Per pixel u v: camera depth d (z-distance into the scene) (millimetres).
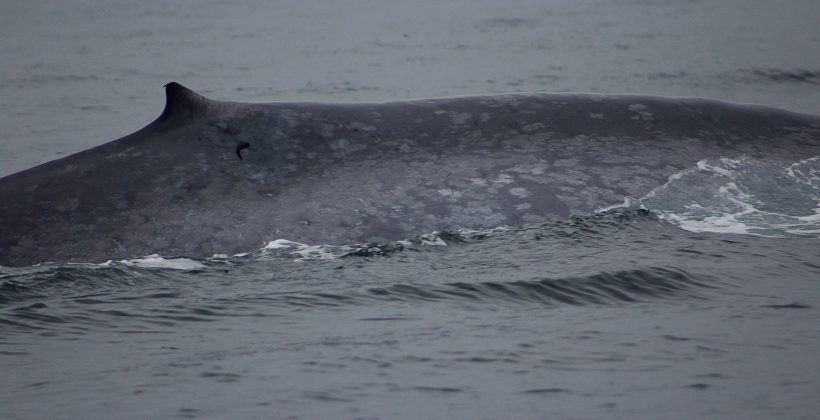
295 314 33812
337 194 41281
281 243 39812
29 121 97250
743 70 129000
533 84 119188
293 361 28672
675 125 45562
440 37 174500
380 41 171125
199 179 41188
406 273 37906
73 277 37344
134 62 149500
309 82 124375
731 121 46406
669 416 24234
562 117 45094
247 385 26766
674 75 126125
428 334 31250
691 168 43969
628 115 45625
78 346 30828
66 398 26016
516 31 180500
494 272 37750
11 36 189750
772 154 45219
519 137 44094
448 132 43906
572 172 43062
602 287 36344
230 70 138250
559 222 41406
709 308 34000
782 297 35219
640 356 28672
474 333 31250
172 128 43000
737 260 39000
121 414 24875
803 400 24984
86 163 41719
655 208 42469
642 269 37438
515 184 42281
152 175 41125
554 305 34812
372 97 111562
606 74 126875
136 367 28469
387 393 26125
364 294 35750
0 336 31891
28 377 27875
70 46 172750
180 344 30844
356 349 29734
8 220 39688
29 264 38500
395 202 41250
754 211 42812
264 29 196625
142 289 36531
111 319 33500
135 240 39406
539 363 28219
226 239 39719
